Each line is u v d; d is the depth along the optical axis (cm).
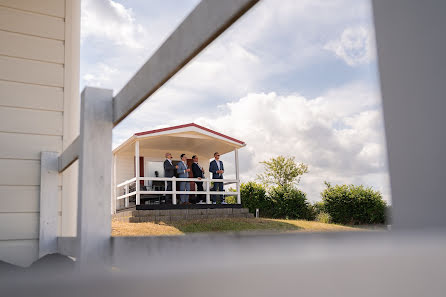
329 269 23
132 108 128
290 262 23
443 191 24
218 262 27
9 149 357
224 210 1388
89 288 26
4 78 366
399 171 26
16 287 27
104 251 144
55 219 304
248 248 32
